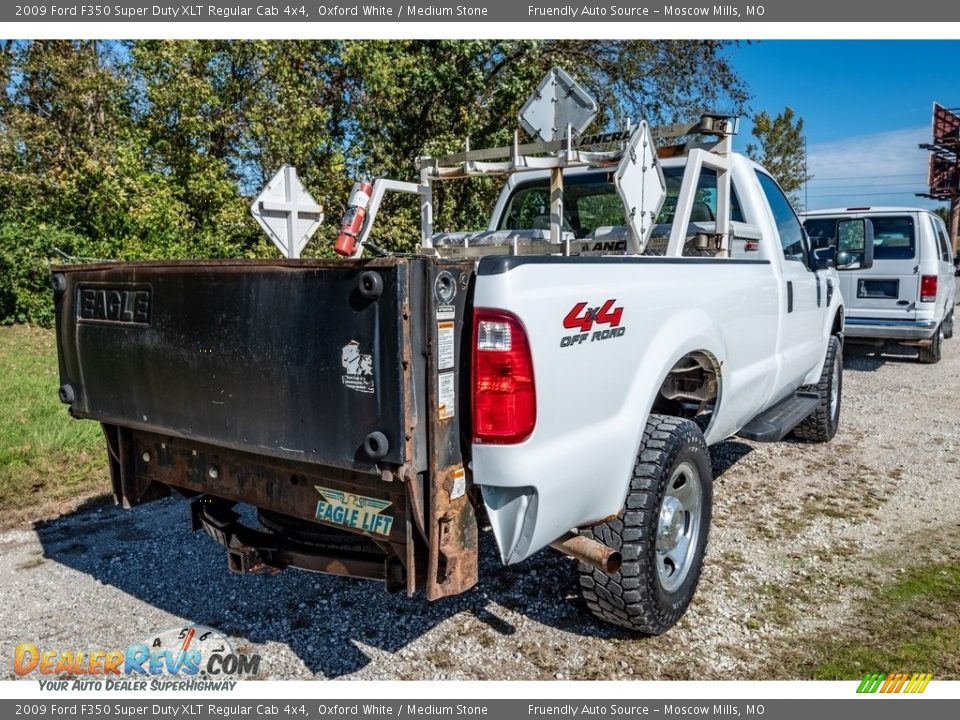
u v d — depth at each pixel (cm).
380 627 347
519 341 246
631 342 300
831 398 634
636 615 314
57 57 1534
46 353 1095
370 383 240
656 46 1453
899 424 715
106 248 1239
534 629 343
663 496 317
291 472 283
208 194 1202
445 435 246
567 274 267
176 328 293
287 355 260
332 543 301
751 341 425
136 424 318
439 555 253
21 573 405
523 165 432
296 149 1145
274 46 1140
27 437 625
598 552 285
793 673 306
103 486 535
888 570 395
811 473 560
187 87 1145
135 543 444
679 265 344
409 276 234
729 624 344
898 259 1002
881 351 1124
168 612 363
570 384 266
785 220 533
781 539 436
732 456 604
